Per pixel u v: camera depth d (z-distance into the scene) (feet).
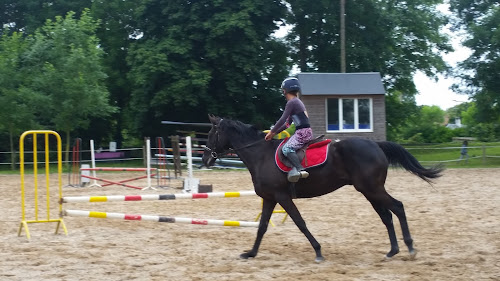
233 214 40.37
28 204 46.39
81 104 91.15
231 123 26.94
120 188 60.03
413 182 63.10
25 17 123.44
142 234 32.40
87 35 95.14
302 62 118.83
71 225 35.42
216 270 23.39
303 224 25.26
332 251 27.45
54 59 92.43
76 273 22.97
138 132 111.24
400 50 117.70
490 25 95.45
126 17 117.29
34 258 25.67
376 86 90.07
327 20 108.99
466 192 52.26
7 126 93.97
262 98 111.04
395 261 24.95
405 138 152.46
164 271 23.27
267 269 23.68
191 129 107.55
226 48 94.43
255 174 26.07
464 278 21.65
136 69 95.61
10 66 91.66
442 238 30.37
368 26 113.19
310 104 88.48
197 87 93.66
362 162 24.48
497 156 94.38
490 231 32.32
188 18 95.40
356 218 37.70
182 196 32.19
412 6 118.93
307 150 25.22
